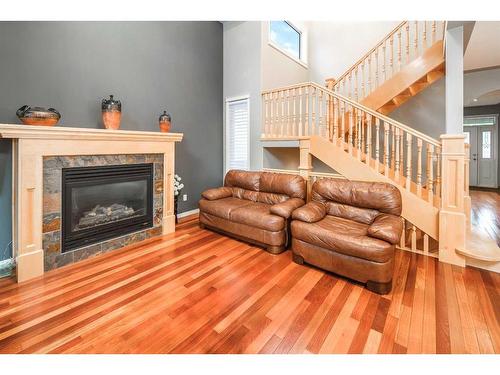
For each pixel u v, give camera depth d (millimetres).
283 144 4281
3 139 2469
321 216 2881
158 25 3885
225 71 5117
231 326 1740
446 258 2689
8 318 1786
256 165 4734
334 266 2406
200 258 2828
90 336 1635
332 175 3717
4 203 2502
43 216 2439
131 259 2783
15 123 2541
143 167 3344
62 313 1852
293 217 2791
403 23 4035
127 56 3494
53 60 2789
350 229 2576
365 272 2199
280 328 1725
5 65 2469
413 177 4852
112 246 3016
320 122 3857
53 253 2520
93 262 2701
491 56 4051
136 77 3615
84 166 2744
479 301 2010
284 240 3016
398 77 4062
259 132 4660
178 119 4293
